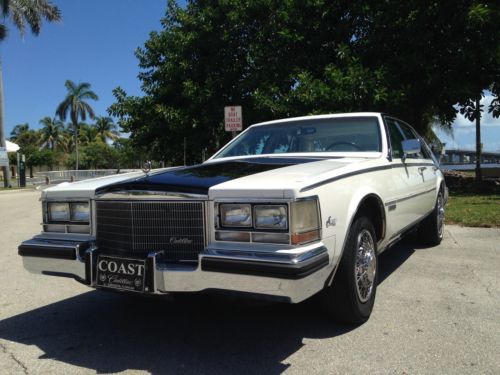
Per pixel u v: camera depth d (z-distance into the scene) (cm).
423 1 1105
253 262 269
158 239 306
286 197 271
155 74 1516
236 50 1394
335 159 396
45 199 363
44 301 433
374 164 390
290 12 1238
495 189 1391
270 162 391
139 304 418
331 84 1130
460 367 283
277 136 475
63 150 7688
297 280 261
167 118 1405
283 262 263
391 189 414
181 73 1420
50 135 7569
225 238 288
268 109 1200
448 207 959
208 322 368
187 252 299
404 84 1205
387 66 1152
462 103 1217
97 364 301
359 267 346
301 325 354
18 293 458
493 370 279
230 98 1396
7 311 407
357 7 1216
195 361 300
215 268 279
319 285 285
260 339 332
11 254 645
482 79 1239
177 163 1638
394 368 284
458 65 1167
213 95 1366
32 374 289
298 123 481
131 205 313
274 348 316
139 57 1551
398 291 430
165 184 308
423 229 610
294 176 303
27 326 371
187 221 298
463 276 475
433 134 2392
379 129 443
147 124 1503
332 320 353
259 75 1293
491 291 424
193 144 1441
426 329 341
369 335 332
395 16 1148
